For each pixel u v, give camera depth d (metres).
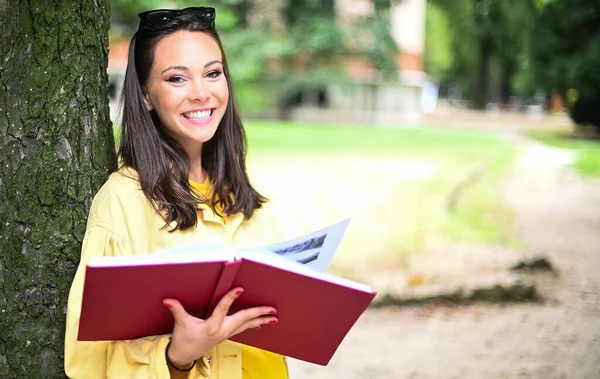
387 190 11.98
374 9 30.34
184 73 2.17
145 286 1.79
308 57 30.16
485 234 8.85
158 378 1.92
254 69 27.09
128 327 1.91
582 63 21.72
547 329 5.47
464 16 39.34
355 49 30.22
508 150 19.89
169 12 2.18
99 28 2.47
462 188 13.03
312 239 2.04
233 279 1.84
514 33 34.22
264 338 2.06
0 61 2.32
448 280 6.46
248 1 28.95
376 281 6.52
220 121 2.38
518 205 11.43
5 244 2.33
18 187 2.32
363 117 32.12
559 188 13.42
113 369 1.98
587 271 7.25
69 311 1.99
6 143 2.32
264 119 31.41
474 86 50.38
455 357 4.92
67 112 2.36
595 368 4.68
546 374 4.60
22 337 2.34
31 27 2.33
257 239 2.37
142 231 2.10
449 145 20.91
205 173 2.39
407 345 5.17
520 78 23.81
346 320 1.99
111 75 23.73
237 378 2.14
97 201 2.12
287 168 14.87
